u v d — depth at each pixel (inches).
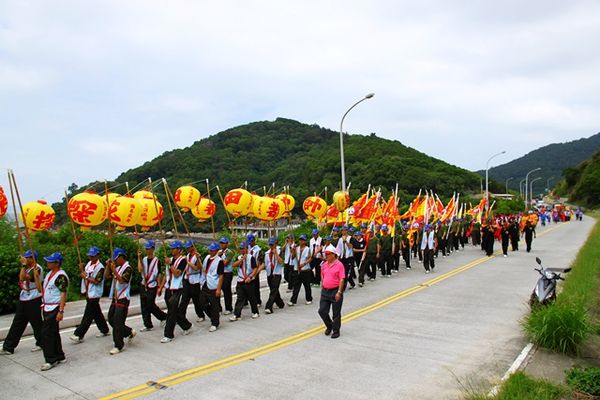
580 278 475.5
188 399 236.1
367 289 550.0
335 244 552.4
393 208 735.1
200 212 656.4
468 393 235.9
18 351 326.0
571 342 292.2
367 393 240.4
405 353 305.4
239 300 412.5
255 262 414.9
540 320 305.9
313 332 362.9
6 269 443.5
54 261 295.6
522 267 699.4
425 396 235.8
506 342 324.5
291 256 538.6
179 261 358.3
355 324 383.9
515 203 2356.1
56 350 293.3
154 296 382.3
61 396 243.4
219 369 279.9
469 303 454.3
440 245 877.2
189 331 374.9
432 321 387.9
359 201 771.4
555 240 1149.1
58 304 294.0
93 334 370.3
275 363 289.3
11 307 448.1
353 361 291.0
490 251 862.5
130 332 338.0
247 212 628.1
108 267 365.4
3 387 257.3
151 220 464.8
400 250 717.3
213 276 376.2
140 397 239.8
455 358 293.7
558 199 4188.0
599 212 2910.9
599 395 226.7
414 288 545.6
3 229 605.0
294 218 1914.4
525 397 220.4
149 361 298.2
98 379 267.1
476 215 1222.3
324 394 239.8
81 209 380.5
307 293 481.4
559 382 246.2
